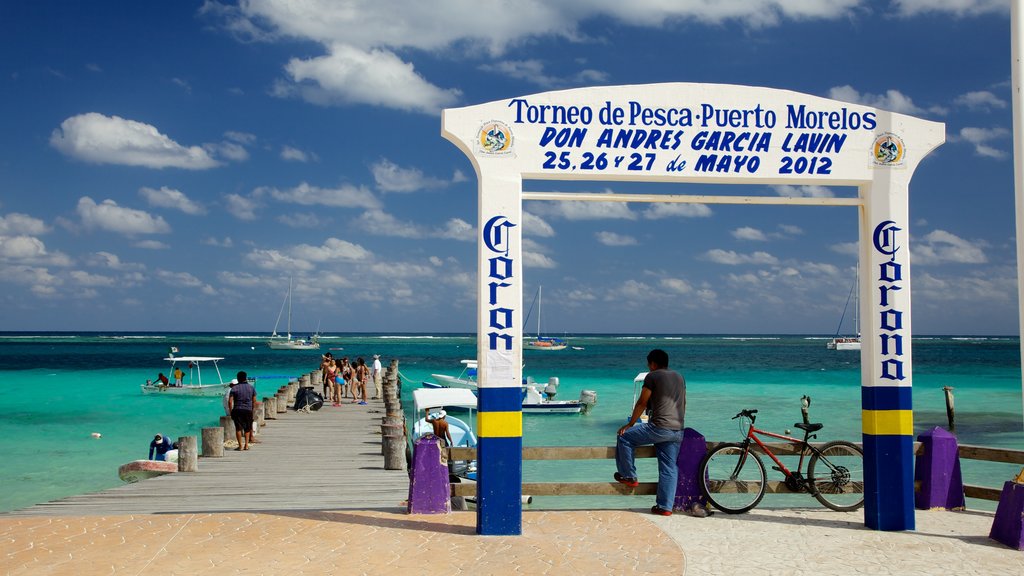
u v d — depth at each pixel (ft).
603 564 22.47
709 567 22.24
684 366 229.66
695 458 29.01
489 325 25.93
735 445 29.32
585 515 28.53
